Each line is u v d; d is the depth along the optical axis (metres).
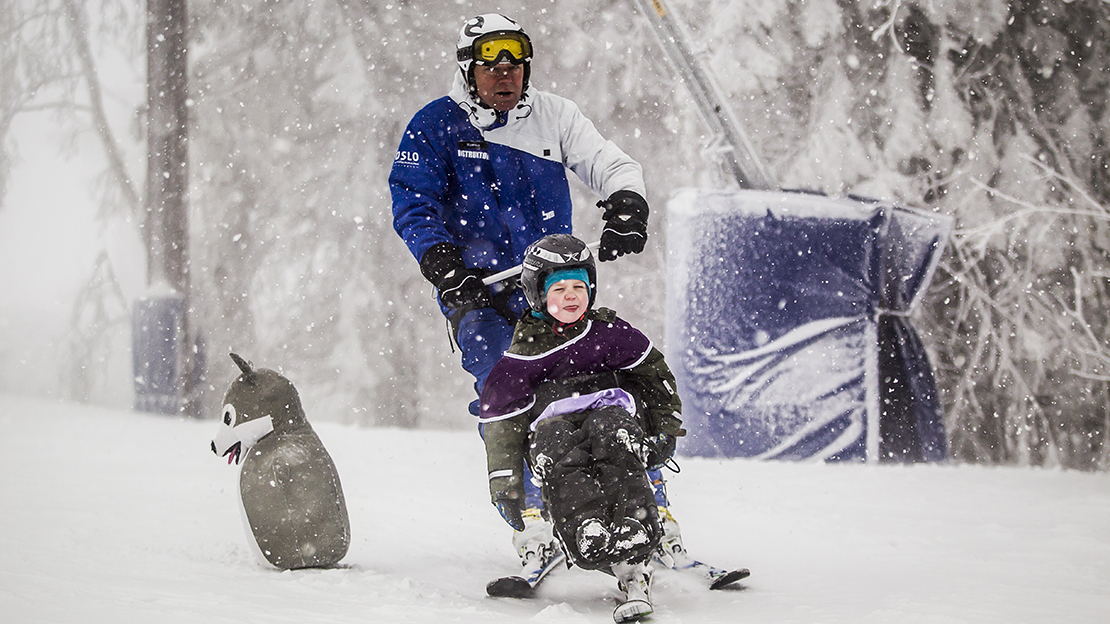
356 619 7.30
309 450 10.70
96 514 13.97
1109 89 36.22
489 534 13.84
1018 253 35.25
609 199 11.09
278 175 46.53
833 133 36.84
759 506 16.97
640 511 8.11
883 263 24.14
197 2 48.06
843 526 14.98
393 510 15.90
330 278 45.59
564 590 9.76
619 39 44.72
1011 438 34.59
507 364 9.34
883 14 37.25
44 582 8.01
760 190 25.66
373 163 45.62
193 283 47.03
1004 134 36.28
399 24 46.09
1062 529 14.58
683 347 24.45
